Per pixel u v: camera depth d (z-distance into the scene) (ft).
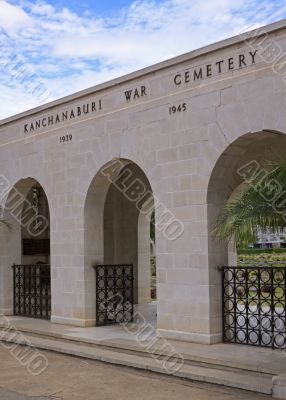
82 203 50.34
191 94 41.37
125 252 66.85
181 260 41.45
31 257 73.87
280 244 87.66
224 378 31.27
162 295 42.60
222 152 39.19
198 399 28.68
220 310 40.24
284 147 44.88
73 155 51.42
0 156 60.70
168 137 42.80
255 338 41.16
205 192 40.14
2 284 59.77
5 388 31.78
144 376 34.19
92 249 50.49
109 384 32.37
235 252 59.26
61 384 32.60
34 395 30.14
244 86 38.04
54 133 53.62
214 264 40.11
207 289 39.73
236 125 38.40
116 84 47.03
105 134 48.24
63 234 52.13
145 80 44.86
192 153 41.09
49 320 54.75
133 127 45.65
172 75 42.78
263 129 36.88
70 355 41.04
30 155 56.39
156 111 43.80
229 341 39.88
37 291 58.29
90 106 49.88
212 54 40.11
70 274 51.24
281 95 35.96
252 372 32.12
